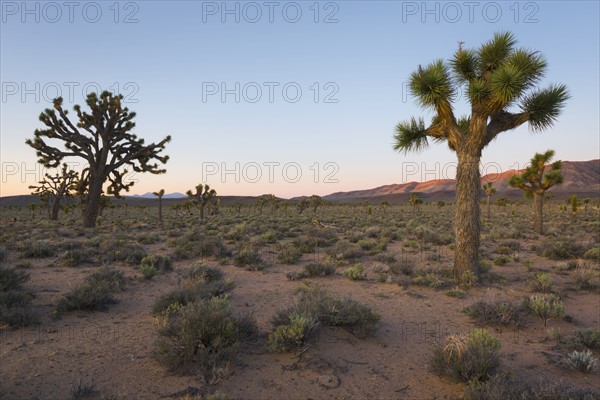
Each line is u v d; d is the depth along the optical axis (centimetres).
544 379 485
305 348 568
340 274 1195
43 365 502
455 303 882
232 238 2186
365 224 3478
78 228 2662
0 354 530
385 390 473
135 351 558
